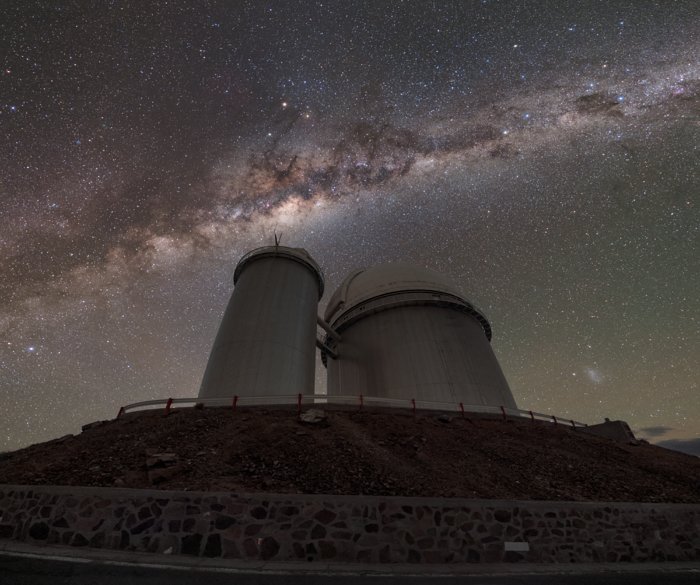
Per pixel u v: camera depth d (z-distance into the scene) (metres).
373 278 31.83
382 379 24.64
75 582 5.42
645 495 11.36
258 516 7.48
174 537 7.04
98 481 8.88
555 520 8.60
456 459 12.17
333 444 11.71
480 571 6.93
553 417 19.25
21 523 7.50
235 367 19.69
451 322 26.64
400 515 7.91
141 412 14.55
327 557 7.02
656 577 7.19
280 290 23.64
